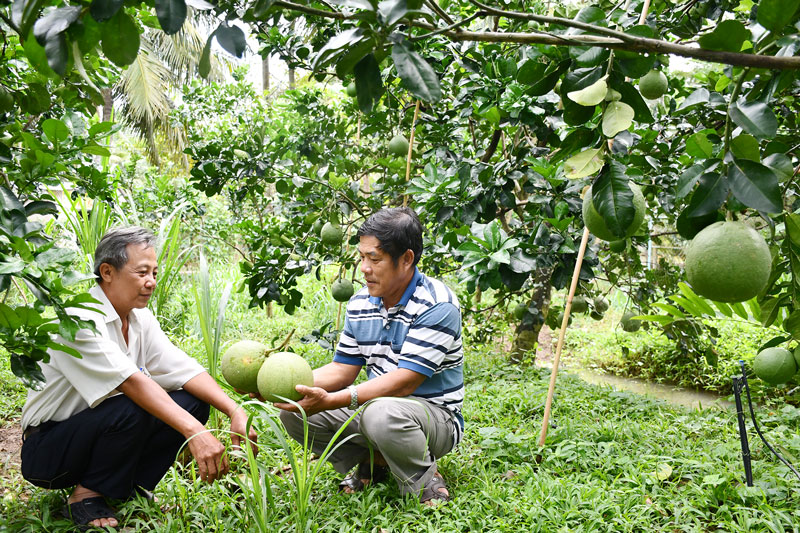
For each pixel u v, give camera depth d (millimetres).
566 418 3828
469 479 3043
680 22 3391
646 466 3217
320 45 4129
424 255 5020
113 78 3373
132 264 2516
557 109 3656
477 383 4730
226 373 2531
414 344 2686
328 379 2957
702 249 1340
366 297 2967
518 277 3365
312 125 5199
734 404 4855
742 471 3178
